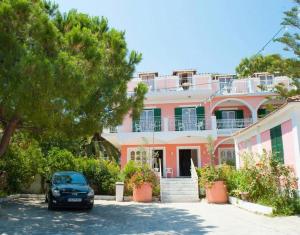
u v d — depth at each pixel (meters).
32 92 8.88
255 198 14.13
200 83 28.00
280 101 26.89
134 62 14.16
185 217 12.29
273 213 11.77
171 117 26.91
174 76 27.91
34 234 9.01
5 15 9.10
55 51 9.84
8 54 9.16
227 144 26.89
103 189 20.16
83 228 10.01
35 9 9.80
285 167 13.10
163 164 25.83
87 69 10.24
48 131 12.82
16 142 19.64
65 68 9.11
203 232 9.20
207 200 17.94
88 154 29.17
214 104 27.02
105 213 13.46
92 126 12.78
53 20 11.44
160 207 15.73
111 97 13.35
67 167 20.41
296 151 12.70
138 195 18.56
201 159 25.69
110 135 25.20
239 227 9.80
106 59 12.98
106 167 20.84
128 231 9.55
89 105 12.59
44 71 8.69
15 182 19.77
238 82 28.73
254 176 14.22
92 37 10.73
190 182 20.09
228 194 17.58
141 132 24.81
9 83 8.84
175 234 9.05
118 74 13.53
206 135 24.27
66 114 10.79
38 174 21.11
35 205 15.78
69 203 13.68
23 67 8.63
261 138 17.73
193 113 26.88
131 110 14.52
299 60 17.28
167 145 26.08
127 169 20.34
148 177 19.02
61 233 9.17
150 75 28.48
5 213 12.88
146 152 24.61
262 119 15.75
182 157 26.27
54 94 9.27
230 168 18.83
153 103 27.30
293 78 18.31
